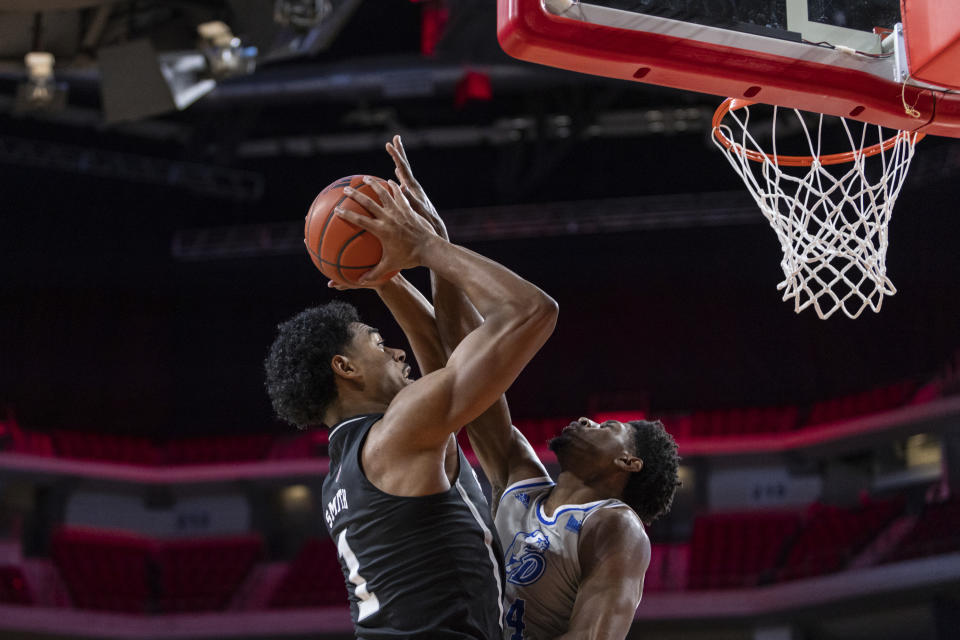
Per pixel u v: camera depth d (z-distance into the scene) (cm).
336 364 184
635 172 1518
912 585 1103
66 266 1520
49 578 1273
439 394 165
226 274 1545
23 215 1502
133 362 1515
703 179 1496
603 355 1482
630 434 240
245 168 1538
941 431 1208
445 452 176
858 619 1170
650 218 1470
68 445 1423
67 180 1502
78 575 1290
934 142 1380
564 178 1530
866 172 306
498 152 1523
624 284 1509
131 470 1388
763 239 1476
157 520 1402
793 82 213
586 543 214
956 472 1224
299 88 1334
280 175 1542
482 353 165
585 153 1523
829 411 1372
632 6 202
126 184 1523
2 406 1434
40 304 1500
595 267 1516
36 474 1332
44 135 1443
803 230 265
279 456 1431
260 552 1371
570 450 236
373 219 182
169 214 1544
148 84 588
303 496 1416
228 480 1386
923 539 1145
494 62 641
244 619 1230
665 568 1244
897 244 1411
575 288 1518
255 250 1514
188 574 1330
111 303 1530
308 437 1440
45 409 1459
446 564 168
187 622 1230
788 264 263
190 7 570
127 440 1473
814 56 214
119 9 586
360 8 1209
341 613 1223
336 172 1543
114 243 1537
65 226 1519
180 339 1539
